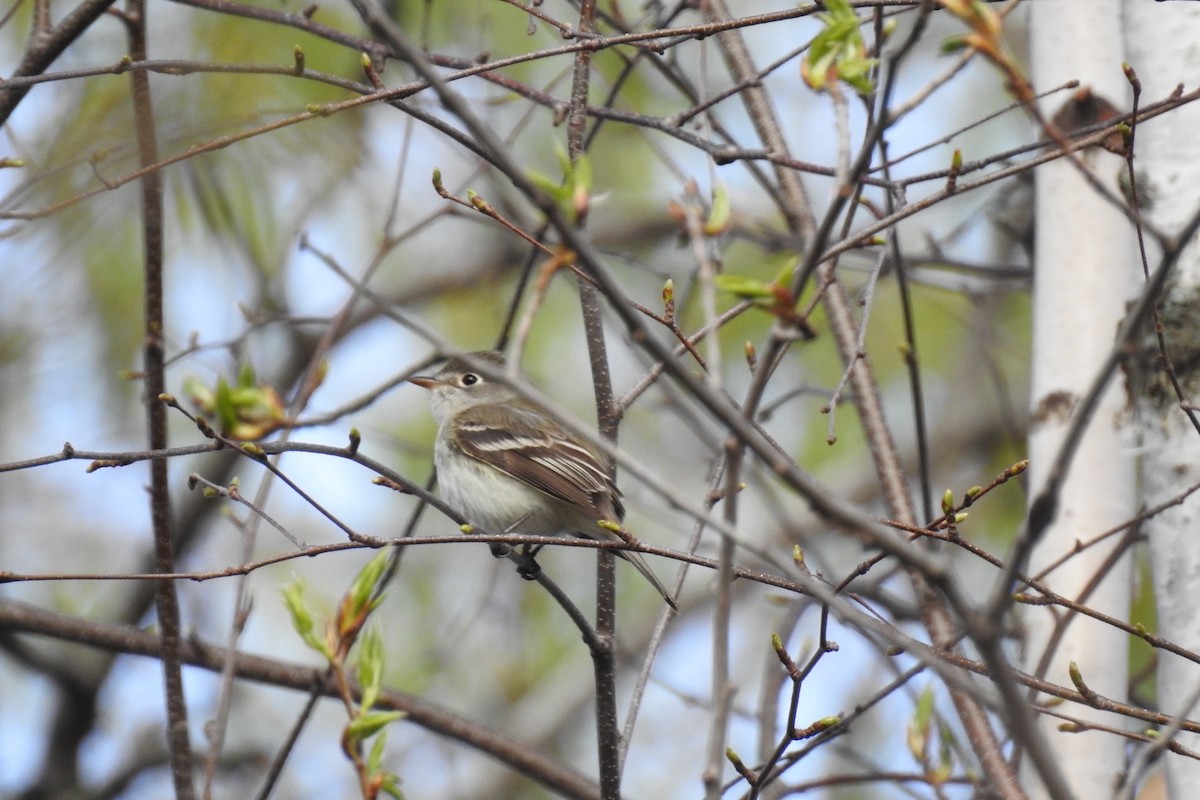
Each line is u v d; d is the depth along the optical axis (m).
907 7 8.52
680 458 18.62
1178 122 9.23
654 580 9.30
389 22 5.56
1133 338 5.14
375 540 7.79
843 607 5.96
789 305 5.61
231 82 12.90
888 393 19.09
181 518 15.72
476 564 18.02
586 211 5.92
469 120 5.37
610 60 15.59
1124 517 9.64
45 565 18.69
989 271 13.70
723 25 8.41
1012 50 17.78
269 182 13.88
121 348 15.01
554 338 18.22
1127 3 9.64
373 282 17.77
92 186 11.80
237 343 11.99
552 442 12.52
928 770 9.37
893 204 10.17
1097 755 8.99
